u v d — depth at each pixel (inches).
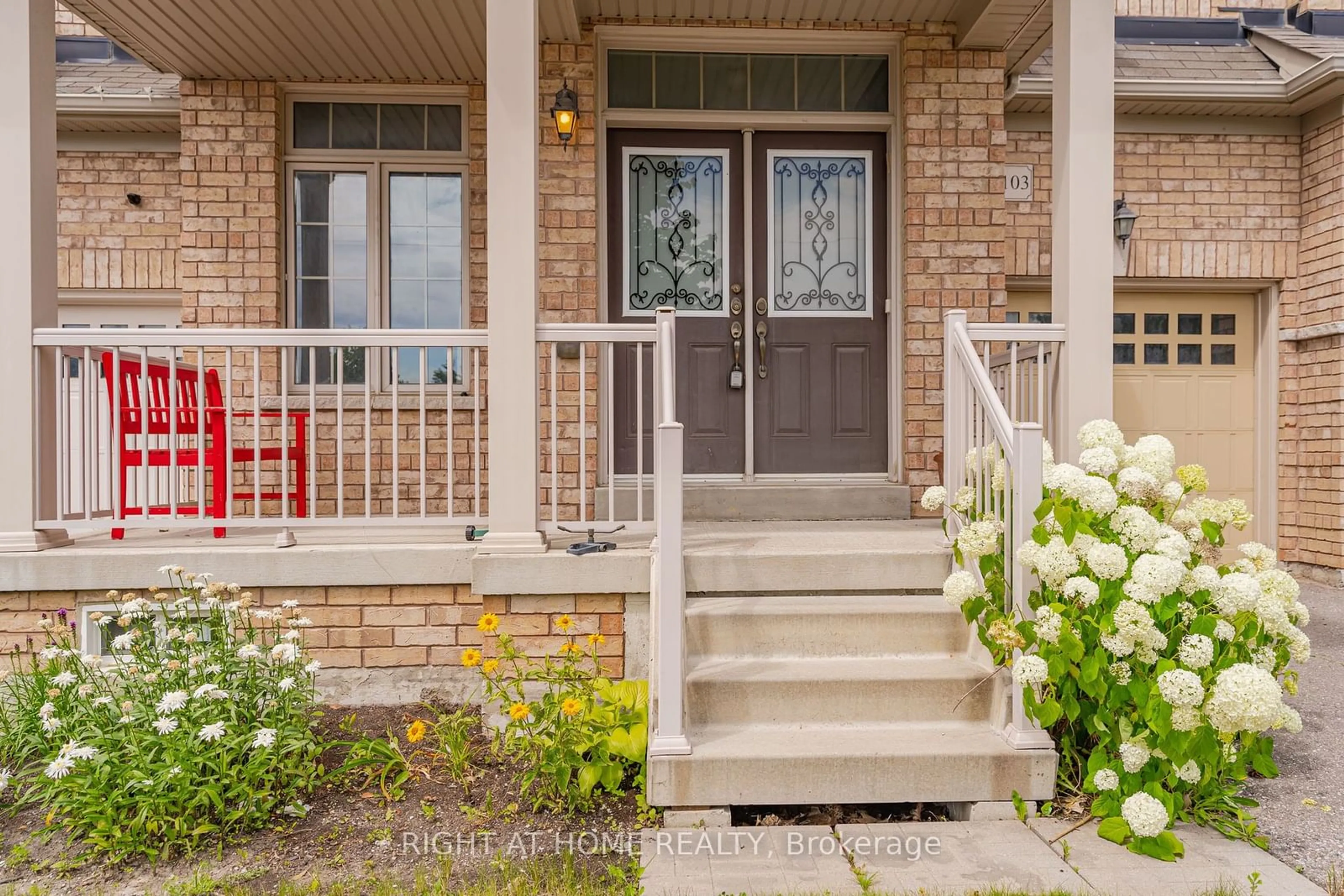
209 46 203.5
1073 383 153.1
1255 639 112.0
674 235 214.7
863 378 217.3
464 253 230.5
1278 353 266.1
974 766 113.9
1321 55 246.2
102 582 145.4
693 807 112.6
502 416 144.1
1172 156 260.7
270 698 124.4
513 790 120.9
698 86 214.8
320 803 117.3
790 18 207.5
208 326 221.8
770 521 197.2
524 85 144.6
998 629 113.0
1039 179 256.2
